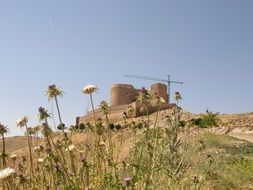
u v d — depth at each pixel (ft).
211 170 42.01
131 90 313.53
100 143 21.75
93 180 19.74
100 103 23.02
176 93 32.07
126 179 19.89
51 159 20.43
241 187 42.19
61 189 19.74
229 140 82.07
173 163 26.86
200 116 184.96
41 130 21.44
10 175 17.37
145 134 24.30
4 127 20.03
